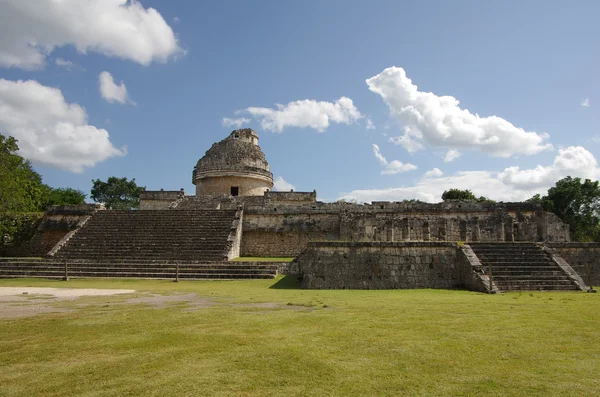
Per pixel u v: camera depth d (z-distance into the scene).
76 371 5.46
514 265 17.05
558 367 5.62
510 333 7.57
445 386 4.92
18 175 32.34
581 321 8.71
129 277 20.61
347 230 26.06
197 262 21.94
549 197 45.75
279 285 17.81
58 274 21.14
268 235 29.42
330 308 10.55
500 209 28.83
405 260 17.48
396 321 8.69
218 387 4.87
